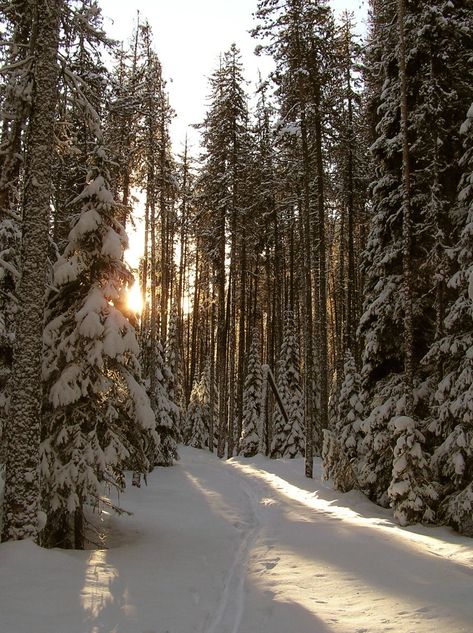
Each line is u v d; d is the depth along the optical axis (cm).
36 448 924
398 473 1241
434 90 1448
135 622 641
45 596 705
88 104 1105
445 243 1437
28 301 946
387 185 1600
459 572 798
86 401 1067
